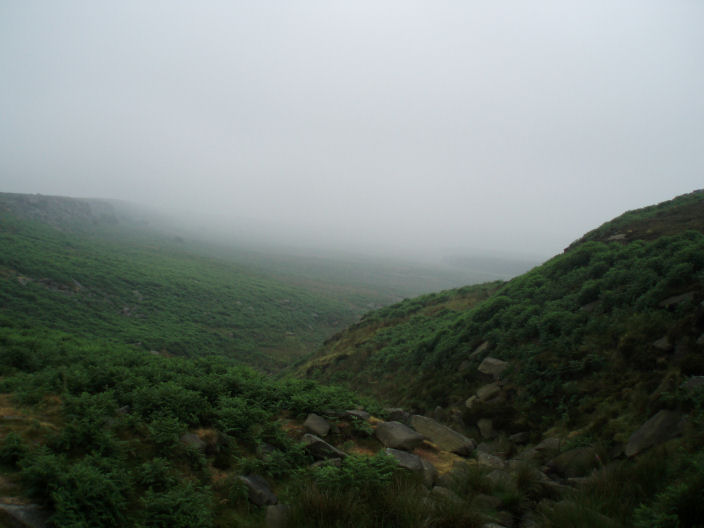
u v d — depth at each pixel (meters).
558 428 9.80
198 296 56.50
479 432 11.19
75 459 5.73
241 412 8.07
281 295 73.31
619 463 6.79
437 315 26.86
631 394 9.13
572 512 5.24
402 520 5.25
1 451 5.37
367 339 27.56
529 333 14.45
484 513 5.83
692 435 6.64
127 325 36.44
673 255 13.20
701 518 4.63
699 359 8.33
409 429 9.12
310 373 26.27
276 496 6.11
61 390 8.12
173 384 8.81
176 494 5.19
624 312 12.13
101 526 4.55
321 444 7.51
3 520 4.18
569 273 17.86
